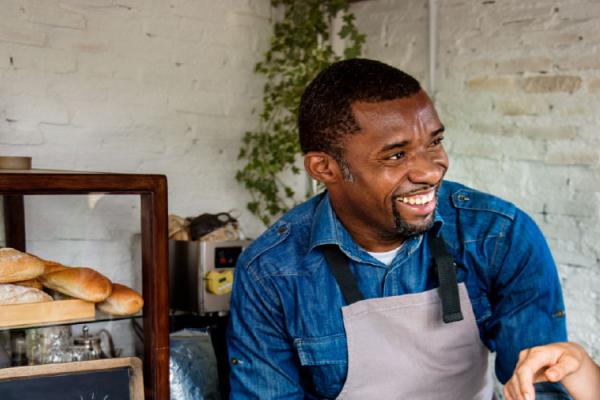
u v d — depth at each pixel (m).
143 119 2.43
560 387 1.28
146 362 1.58
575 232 2.36
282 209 2.78
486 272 1.38
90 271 1.57
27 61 2.17
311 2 2.71
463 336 1.38
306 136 1.30
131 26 2.39
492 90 2.53
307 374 1.48
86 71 2.29
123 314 1.58
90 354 1.55
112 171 2.36
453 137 2.65
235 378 1.51
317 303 1.40
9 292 1.49
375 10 2.87
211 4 2.60
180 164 2.54
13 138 2.14
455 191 1.43
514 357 1.34
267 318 1.46
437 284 1.39
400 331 1.37
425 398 1.40
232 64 2.68
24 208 1.53
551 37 2.38
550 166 2.40
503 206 1.37
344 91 1.20
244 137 2.72
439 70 2.67
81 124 2.29
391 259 1.38
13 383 1.47
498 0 2.50
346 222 1.35
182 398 1.83
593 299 2.34
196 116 2.58
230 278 2.17
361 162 1.20
